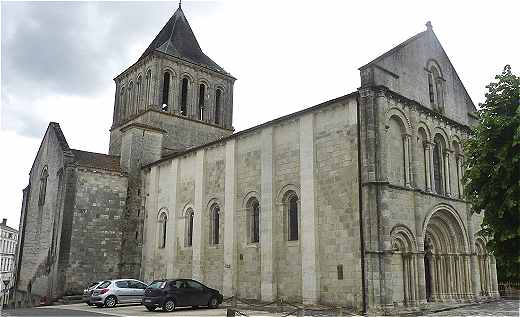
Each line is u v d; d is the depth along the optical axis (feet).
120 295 93.91
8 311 84.02
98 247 117.50
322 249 78.84
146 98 142.20
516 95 60.08
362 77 79.97
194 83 149.69
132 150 127.85
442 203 87.45
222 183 102.06
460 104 102.06
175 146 140.46
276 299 84.38
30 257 132.16
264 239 88.17
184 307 85.97
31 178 146.20
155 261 116.67
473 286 90.89
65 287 110.93
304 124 86.12
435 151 92.73
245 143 98.32
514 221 57.67
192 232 107.65
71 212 114.93
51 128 133.08
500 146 59.47
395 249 75.20
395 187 77.15
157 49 143.33
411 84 87.97
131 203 124.47
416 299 75.72
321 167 82.07
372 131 75.61
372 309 69.10
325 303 76.43
